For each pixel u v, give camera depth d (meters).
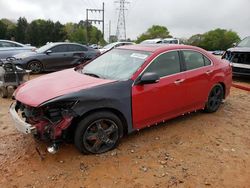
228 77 6.29
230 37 88.81
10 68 7.29
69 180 3.71
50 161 4.10
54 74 5.06
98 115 4.11
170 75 4.97
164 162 4.14
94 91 4.09
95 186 3.60
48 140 4.02
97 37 88.88
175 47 5.26
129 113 4.41
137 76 4.53
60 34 93.00
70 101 3.87
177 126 5.42
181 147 4.61
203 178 3.80
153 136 4.95
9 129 5.21
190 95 5.34
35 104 3.86
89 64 5.50
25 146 4.53
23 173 3.84
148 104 4.62
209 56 5.89
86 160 4.13
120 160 4.16
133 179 3.75
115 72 4.79
